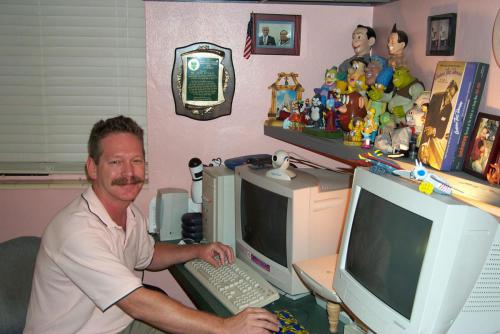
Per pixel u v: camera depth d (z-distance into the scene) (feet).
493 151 3.79
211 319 4.45
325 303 5.20
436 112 4.21
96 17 7.18
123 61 7.34
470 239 3.28
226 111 7.41
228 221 6.53
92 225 4.78
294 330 4.56
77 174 7.57
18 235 7.49
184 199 7.18
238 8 7.15
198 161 7.19
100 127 5.05
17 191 7.37
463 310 3.62
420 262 3.49
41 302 4.95
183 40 7.16
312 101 6.48
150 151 7.42
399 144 4.64
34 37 7.16
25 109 7.34
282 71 7.40
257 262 5.90
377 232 3.98
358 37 6.66
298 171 6.01
